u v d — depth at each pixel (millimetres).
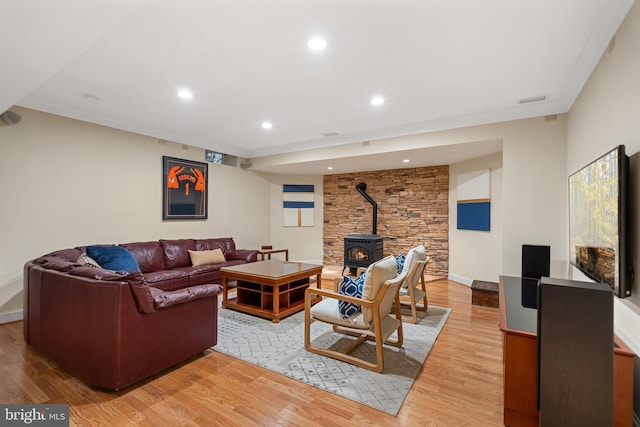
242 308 3629
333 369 2318
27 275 2609
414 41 2197
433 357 2531
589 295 1339
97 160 3996
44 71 2131
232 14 1882
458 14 1896
